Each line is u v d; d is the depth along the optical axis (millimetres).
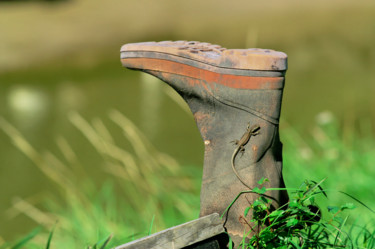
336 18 35250
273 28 33125
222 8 39375
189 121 15977
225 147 4551
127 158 9914
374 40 27312
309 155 9078
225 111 4516
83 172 12031
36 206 10750
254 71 4383
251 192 4527
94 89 20875
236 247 4562
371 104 16047
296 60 23969
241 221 4551
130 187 9508
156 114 16766
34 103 18984
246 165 4512
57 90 20984
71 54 28125
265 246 4520
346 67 21938
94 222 7660
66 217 8133
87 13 35844
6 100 19703
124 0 38500
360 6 38938
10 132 15625
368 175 8141
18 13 35375
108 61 26547
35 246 7422
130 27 34250
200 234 4379
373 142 9945
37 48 29062
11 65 26016
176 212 7961
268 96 4422
